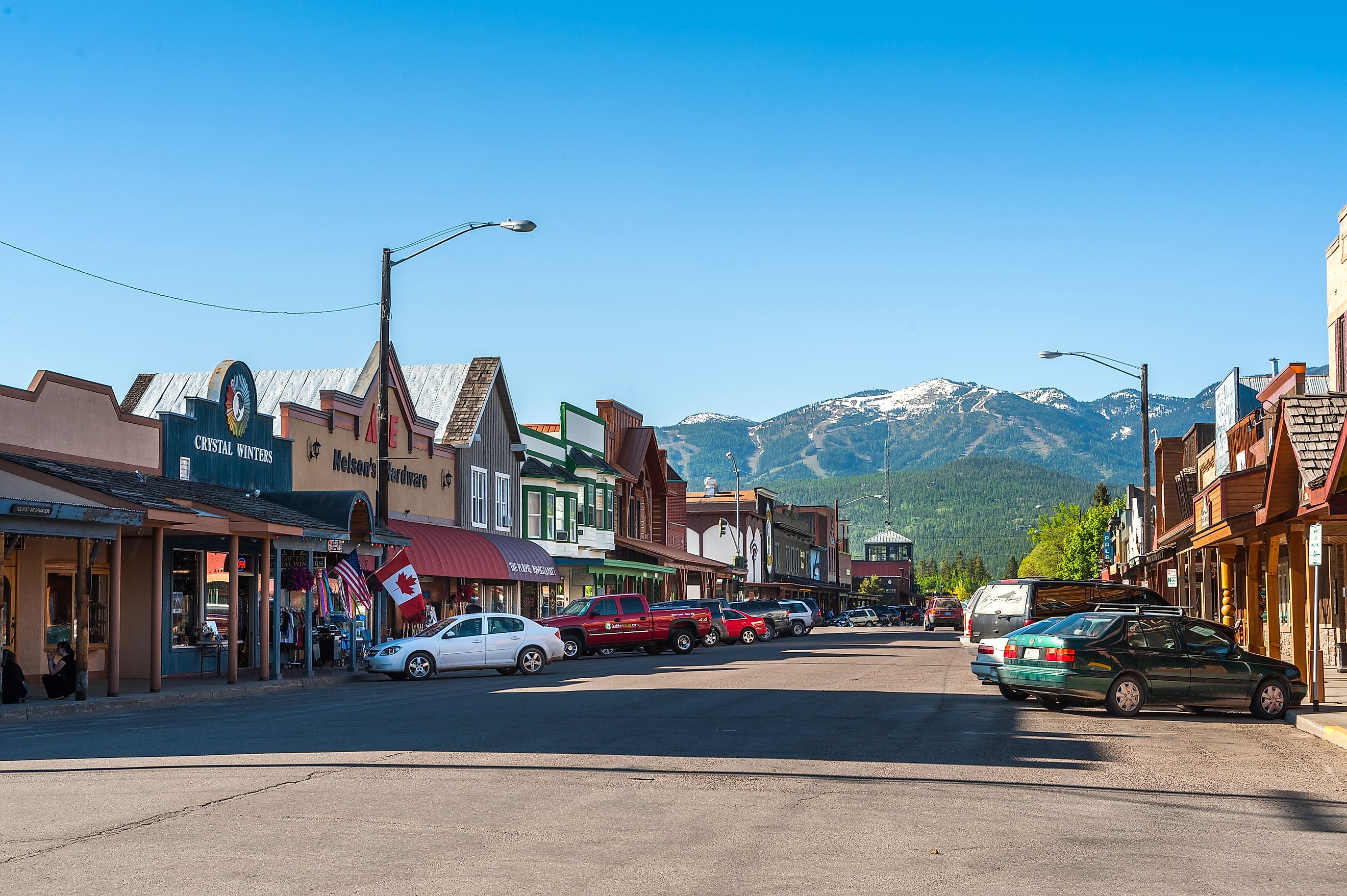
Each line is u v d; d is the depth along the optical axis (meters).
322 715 18.92
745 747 14.40
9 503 19.45
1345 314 28.52
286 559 33.62
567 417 57.88
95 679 27.81
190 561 30.70
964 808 10.58
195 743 15.02
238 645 30.62
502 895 7.38
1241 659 19.44
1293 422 19.77
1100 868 8.37
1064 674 19.16
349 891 7.43
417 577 34.97
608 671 31.00
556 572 49.44
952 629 77.62
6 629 25.45
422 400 48.56
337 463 37.97
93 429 26.50
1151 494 40.47
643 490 68.94
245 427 32.66
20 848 8.62
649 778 11.99
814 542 128.00
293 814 9.94
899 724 17.14
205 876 7.80
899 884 7.79
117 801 10.54
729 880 7.85
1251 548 26.16
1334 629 31.05
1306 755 14.74
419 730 16.27
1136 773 12.94
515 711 18.97
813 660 35.91
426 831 9.30
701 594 81.62
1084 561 110.06
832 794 11.16
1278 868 8.46
